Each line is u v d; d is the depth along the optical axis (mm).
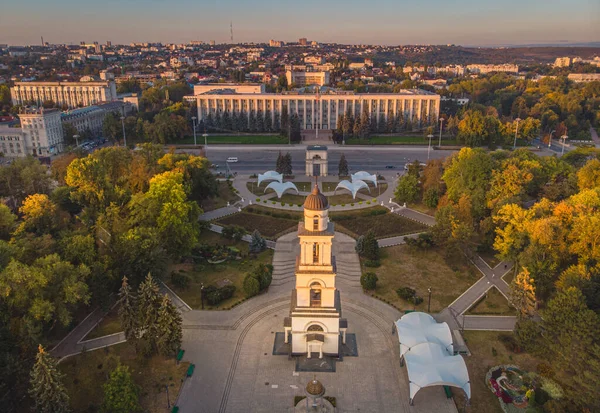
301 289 73625
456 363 70188
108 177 127500
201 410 66812
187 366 75375
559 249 89375
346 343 81438
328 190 165375
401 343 75562
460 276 104312
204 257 112125
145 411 66125
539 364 75000
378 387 71562
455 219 110625
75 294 74312
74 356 77188
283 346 80500
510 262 109938
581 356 64500
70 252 87062
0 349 67250
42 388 59812
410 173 159625
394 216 138375
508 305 93250
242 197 156500
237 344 81312
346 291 98312
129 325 75562
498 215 108125
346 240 122688
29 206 101750
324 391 64750
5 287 68625
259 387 71438
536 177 131750
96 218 105500
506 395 69062
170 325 74625
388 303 93875
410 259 112312
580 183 121750
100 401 67875
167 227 104500
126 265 89562
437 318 88938
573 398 64438
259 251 115125
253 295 95938
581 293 73125
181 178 121438
